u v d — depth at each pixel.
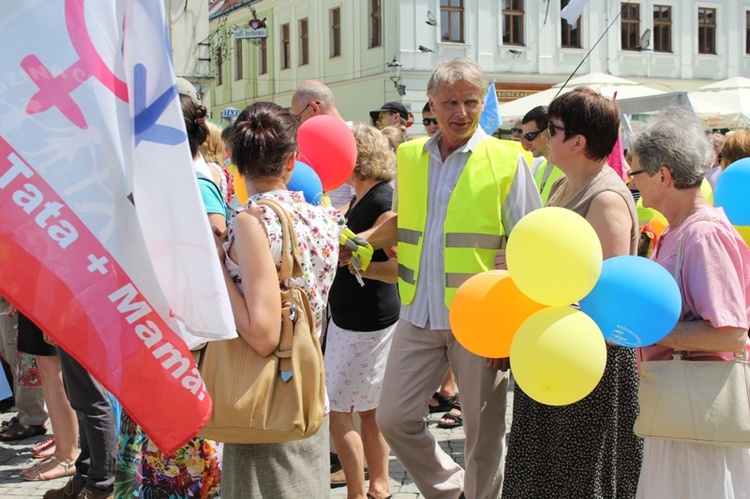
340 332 4.29
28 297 1.97
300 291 2.74
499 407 3.74
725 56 31.83
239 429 2.60
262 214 2.71
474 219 3.69
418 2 27.28
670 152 2.82
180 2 21.36
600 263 2.61
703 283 2.70
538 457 3.20
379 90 28.59
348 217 4.49
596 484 3.13
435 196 3.80
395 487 4.71
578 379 2.58
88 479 4.16
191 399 2.18
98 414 4.11
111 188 2.06
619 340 2.69
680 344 2.73
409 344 3.80
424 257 3.79
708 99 17.06
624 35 30.36
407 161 3.92
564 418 3.14
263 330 2.59
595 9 29.64
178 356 2.17
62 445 4.86
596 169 3.20
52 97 1.99
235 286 2.68
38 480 4.78
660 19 30.80
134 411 2.11
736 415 2.69
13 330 5.90
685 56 31.17
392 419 3.75
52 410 4.83
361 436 4.41
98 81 2.04
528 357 2.62
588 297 2.71
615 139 3.17
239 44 38.06
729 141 4.98
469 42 27.98
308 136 3.86
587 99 3.14
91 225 2.04
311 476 2.88
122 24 2.10
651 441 2.90
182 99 3.57
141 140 2.13
